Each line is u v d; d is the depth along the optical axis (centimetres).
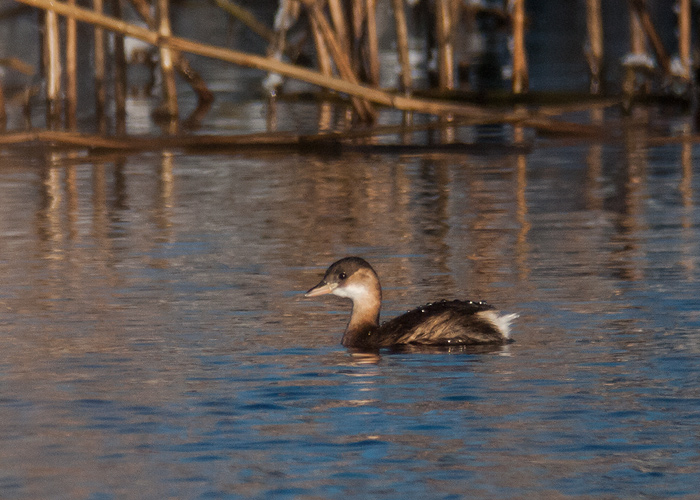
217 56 2319
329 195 2055
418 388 952
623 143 2711
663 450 811
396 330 1107
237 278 1421
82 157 2539
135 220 1825
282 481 761
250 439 835
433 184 2172
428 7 3672
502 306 1251
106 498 738
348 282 1128
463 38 4744
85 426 866
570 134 2820
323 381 977
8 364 1035
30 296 1323
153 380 983
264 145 2631
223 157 2555
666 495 742
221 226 1773
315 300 1306
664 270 1422
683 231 1691
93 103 3503
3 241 1662
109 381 980
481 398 923
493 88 3597
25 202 1989
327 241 1650
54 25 2914
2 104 3002
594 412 886
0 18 3916
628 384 954
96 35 3006
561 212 1869
